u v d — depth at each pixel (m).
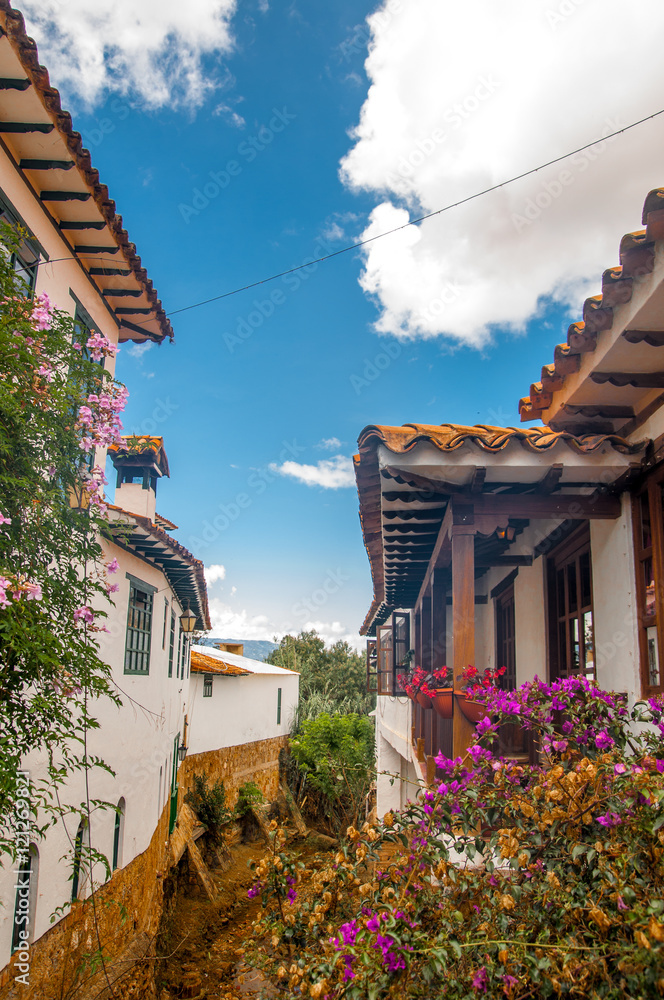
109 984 6.05
